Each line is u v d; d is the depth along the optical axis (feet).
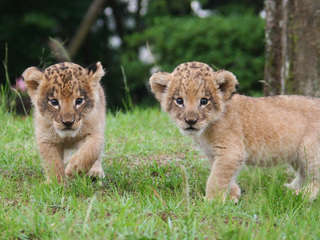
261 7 124.57
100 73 35.76
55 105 33.96
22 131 47.34
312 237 26.14
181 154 43.57
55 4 110.73
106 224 26.55
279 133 35.06
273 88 50.57
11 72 105.09
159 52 95.81
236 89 34.09
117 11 134.41
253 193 33.86
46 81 34.32
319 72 44.42
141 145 44.83
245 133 34.88
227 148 33.71
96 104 35.53
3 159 39.27
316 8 43.98
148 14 125.59
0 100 55.77
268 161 35.78
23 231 26.23
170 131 49.55
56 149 35.37
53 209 29.30
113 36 137.80
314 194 34.24
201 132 32.96
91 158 34.12
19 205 29.63
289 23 45.65
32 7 108.58
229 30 92.58
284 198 31.40
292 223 27.61
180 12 132.87
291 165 37.17
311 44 44.39
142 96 106.73
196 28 93.76
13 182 34.73
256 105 35.50
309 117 35.58
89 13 110.22
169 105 34.14
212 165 35.53
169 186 35.45
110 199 29.73
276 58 50.14
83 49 128.77
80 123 34.04
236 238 24.43
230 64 90.79
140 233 25.38
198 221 27.20
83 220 27.02
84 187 32.30
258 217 29.07
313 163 35.14
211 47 91.97
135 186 34.22
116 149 44.21
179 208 29.27
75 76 34.45
